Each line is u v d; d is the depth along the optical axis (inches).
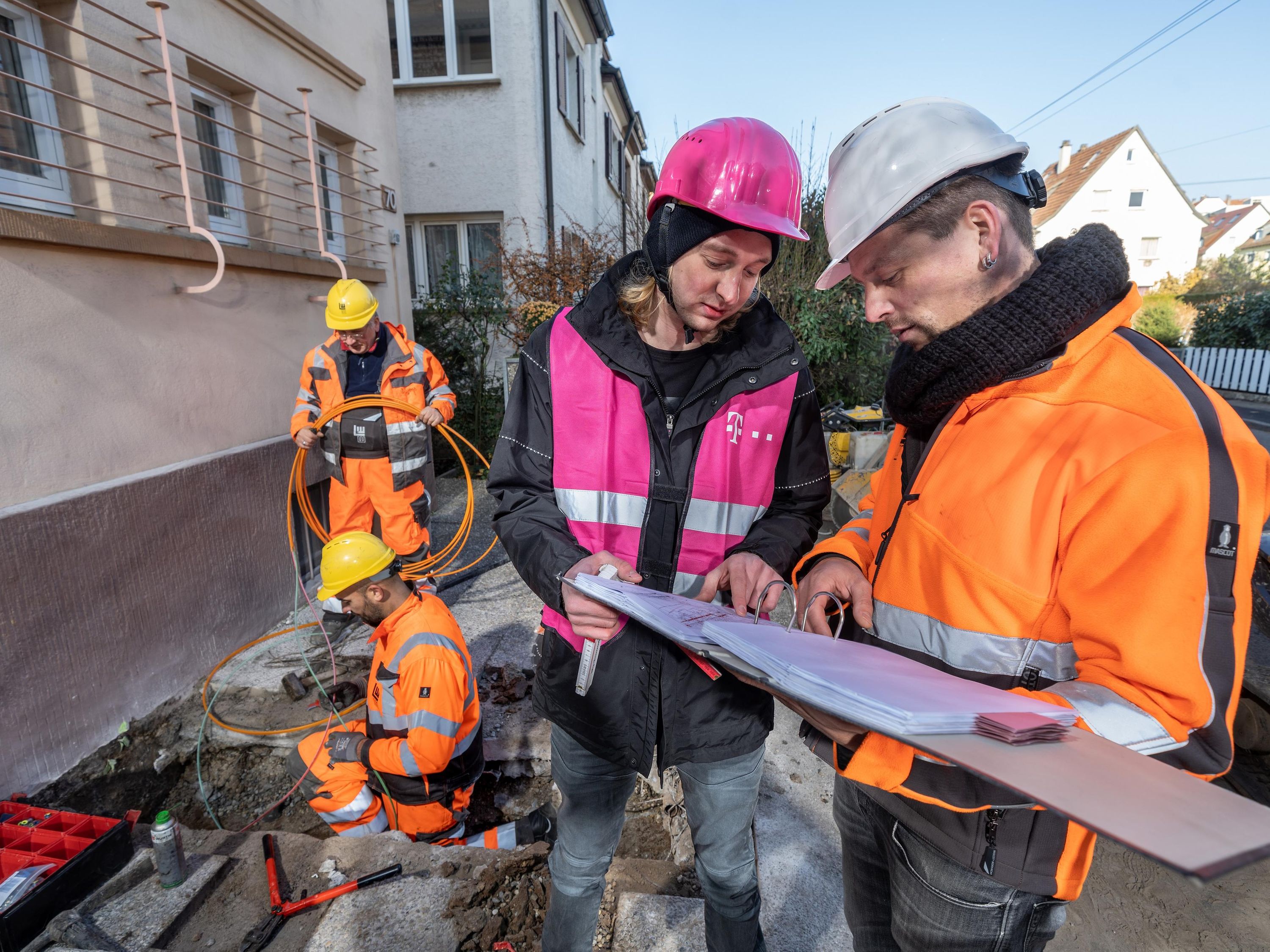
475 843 93.8
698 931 74.0
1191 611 28.0
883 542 44.0
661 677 54.2
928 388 38.7
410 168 341.1
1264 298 676.1
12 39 92.0
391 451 153.6
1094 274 32.9
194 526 133.1
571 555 52.0
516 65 326.3
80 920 76.0
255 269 152.6
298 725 122.0
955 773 33.6
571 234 339.0
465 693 93.6
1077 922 80.5
